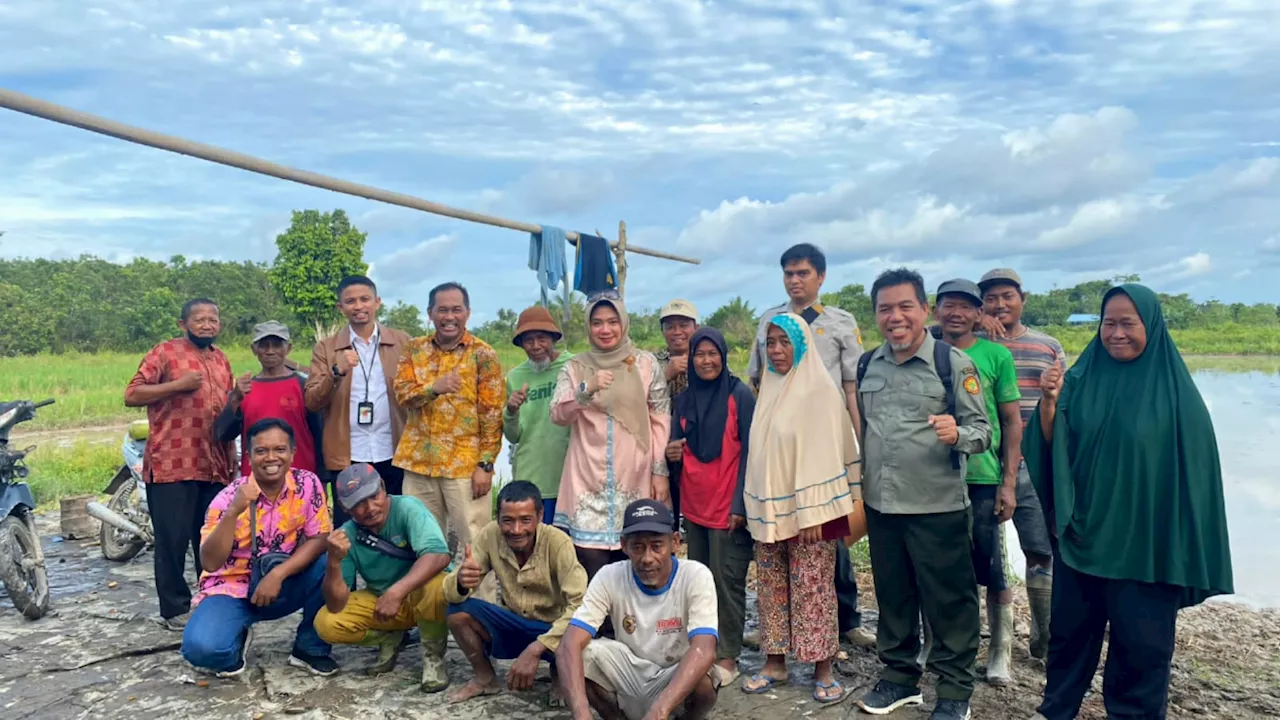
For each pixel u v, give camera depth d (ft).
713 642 11.91
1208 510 11.35
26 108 12.85
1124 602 11.60
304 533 15.30
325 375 17.11
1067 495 12.12
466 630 13.82
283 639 17.01
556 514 15.99
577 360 15.90
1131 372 11.92
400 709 13.76
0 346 118.42
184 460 17.29
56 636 17.07
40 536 25.64
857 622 16.81
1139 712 11.84
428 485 16.93
